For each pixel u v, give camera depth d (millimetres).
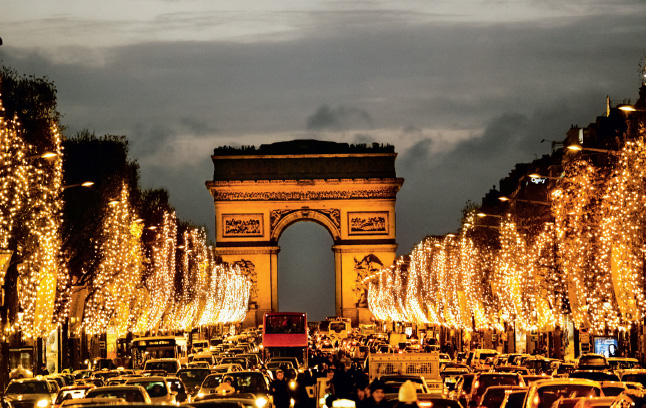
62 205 109938
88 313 132375
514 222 155125
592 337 130000
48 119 109062
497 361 119688
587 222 113812
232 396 63188
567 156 156500
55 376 97062
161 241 176125
